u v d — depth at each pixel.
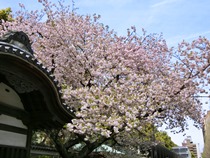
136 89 10.45
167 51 13.42
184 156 44.56
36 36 12.73
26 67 4.46
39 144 14.39
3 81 5.09
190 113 13.15
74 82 11.23
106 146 16.08
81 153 9.67
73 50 11.27
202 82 12.06
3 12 16.69
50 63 11.60
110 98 8.96
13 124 5.48
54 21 12.76
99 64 10.77
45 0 13.20
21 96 5.45
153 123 11.30
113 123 8.30
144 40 13.73
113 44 12.03
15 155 5.45
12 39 4.95
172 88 11.63
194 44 12.54
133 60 11.91
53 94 5.19
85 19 12.84
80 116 8.63
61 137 10.77
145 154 18.61
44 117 5.69
